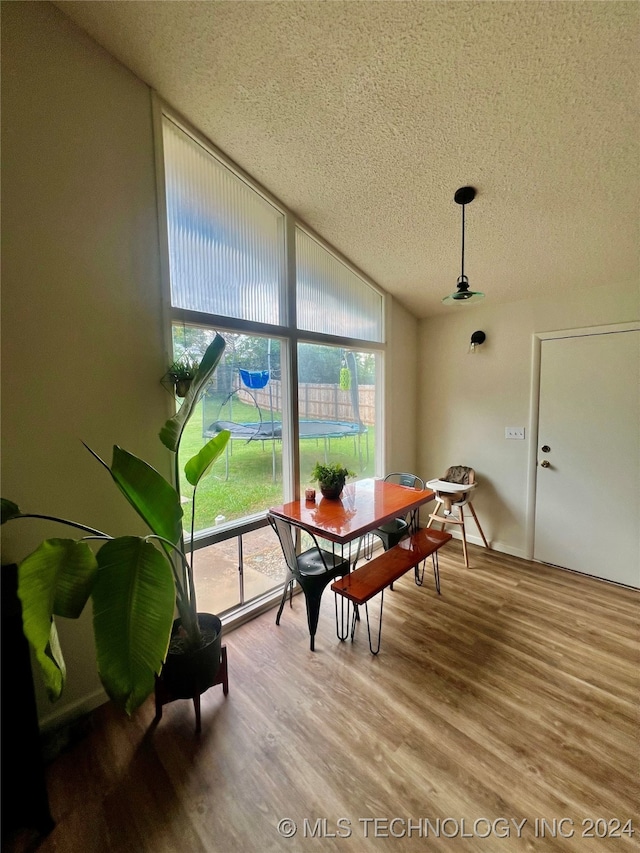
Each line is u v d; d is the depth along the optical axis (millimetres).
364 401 3258
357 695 1655
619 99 1408
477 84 1428
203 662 1476
